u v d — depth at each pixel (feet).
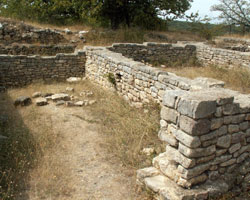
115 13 67.31
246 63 37.09
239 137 12.30
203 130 10.53
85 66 36.29
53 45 41.27
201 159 11.02
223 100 10.81
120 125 19.70
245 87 29.32
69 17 73.97
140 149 16.17
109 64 28.50
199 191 11.00
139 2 65.87
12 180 12.94
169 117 11.51
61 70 35.01
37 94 27.02
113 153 16.12
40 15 71.26
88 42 46.11
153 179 12.03
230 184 12.24
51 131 18.75
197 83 17.83
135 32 53.98
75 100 25.85
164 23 72.49
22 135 17.74
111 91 28.58
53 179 13.35
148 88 21.85
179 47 45.52
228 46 50.08
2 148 15.70
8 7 73.92
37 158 14.99
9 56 31.37
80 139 18.01
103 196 12.37
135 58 42.06
